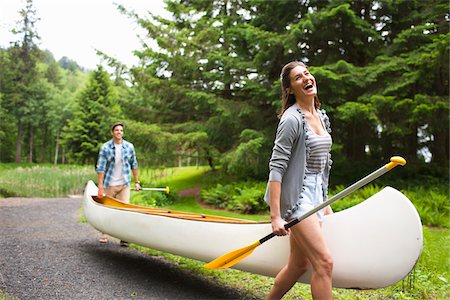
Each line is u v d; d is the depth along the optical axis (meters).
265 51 10.34
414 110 8.74
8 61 32.34
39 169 16.28
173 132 11.85
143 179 12.55
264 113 11.12
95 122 24.77
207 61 11.47
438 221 6.95
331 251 2.44
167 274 3.77
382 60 9.64
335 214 2.45
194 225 3.19
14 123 34.22
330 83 9.20
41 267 3.86
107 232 4.29
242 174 11.74
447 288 3.22
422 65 8.98
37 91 34.09
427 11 9.96
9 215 7.54
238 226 2.91
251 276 3.69
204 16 13.23
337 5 9.68
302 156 2.29
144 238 3.66
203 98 10.65
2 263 3.94
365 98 9.38
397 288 3.28
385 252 2.29
